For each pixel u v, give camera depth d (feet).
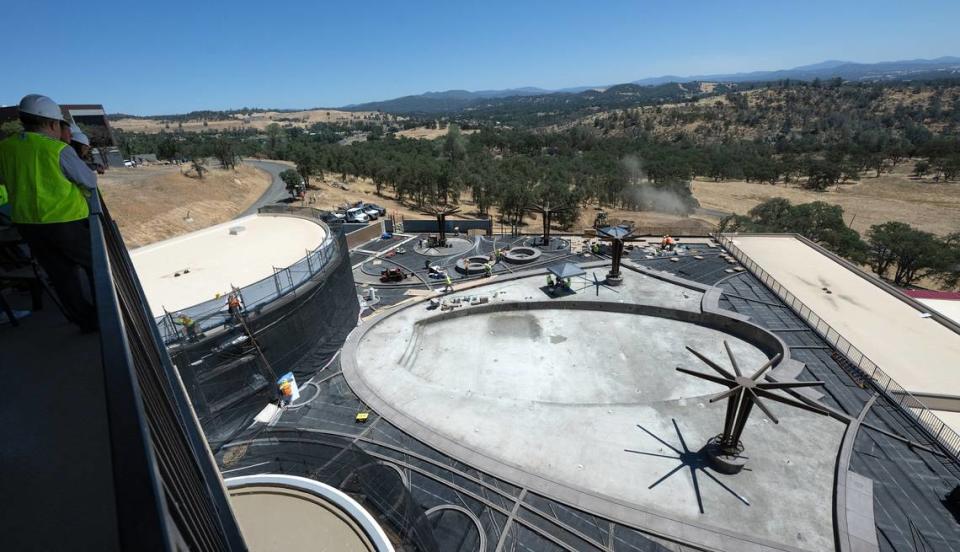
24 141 21.29
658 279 153.69
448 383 107.04
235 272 91.97
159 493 6.16
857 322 122.42
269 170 426.10
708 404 90.84
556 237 206.80
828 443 79.87
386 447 79.25
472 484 71.67
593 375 108.88
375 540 36.91
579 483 73.05
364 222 250.98
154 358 18.69
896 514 65.67
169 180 291.38
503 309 139.33
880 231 256.93
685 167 521.24
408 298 143.54
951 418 88.28
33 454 15.99
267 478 42.70
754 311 128.36
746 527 65.62
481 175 402.31
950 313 137.39
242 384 82.17
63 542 12.94
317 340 100.32
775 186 515.91
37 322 26.32
